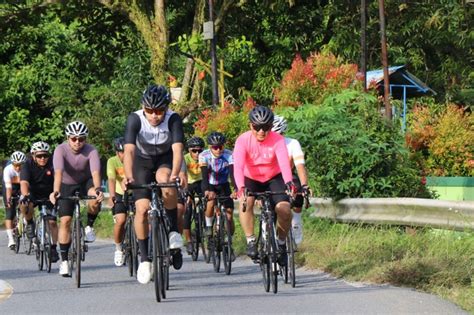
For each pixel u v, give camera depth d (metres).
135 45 37.66
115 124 34.28
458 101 39.47
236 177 12.76
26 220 18.75
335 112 19.09
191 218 17.98
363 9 30.88
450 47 40.22
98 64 38.38
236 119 24.94
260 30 38.34
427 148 21.92
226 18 37.03
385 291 11.97
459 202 14.73
